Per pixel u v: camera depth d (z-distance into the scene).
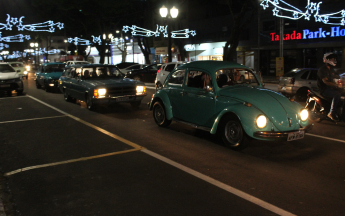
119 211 3.74
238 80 6.85
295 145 6.57
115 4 30.28
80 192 4.30
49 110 11.41
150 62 38.38
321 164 5.40
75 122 9.18
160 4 34.09
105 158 5.78
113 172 5.05
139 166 5.32
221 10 37.88
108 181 4.67
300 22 26.39
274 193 4.21
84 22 38.38
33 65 77.81
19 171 5.18
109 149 6.36
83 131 8.01
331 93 8.05
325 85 8.18
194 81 7.09
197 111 6.87
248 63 32.16
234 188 4.38
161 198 4.07
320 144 6.65
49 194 4.27
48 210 3.80
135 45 51.22
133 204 3.91
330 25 24.20
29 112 11.02
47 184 4.61
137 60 51.75
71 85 12.54
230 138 6.21
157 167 5.26
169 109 7.74
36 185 4.59
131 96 11.02
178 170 5.11
